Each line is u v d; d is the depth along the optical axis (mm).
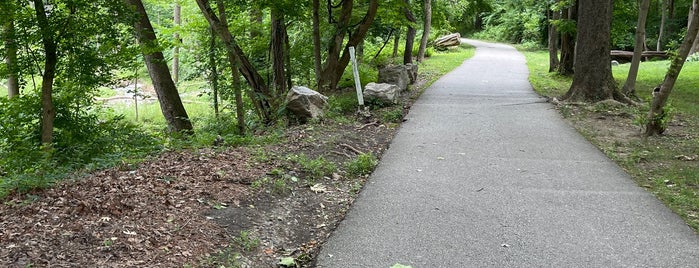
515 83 20047
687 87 18141
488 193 6375
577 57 14141
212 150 8102
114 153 8594
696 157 8102
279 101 12203
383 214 5629
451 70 25688
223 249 4484
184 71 25516
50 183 5809
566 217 5523
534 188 6586
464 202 6027
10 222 4453
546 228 5215
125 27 10023
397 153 8547
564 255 4582
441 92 16891
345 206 5988
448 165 7758
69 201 5062
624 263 4430
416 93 16672
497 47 45875
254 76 12633
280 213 5547
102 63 9297
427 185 6719
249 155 7648
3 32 8570
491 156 8352
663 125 9727
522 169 7523
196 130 13125
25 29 8422
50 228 4344
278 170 6793
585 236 5012
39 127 9422
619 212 5676
